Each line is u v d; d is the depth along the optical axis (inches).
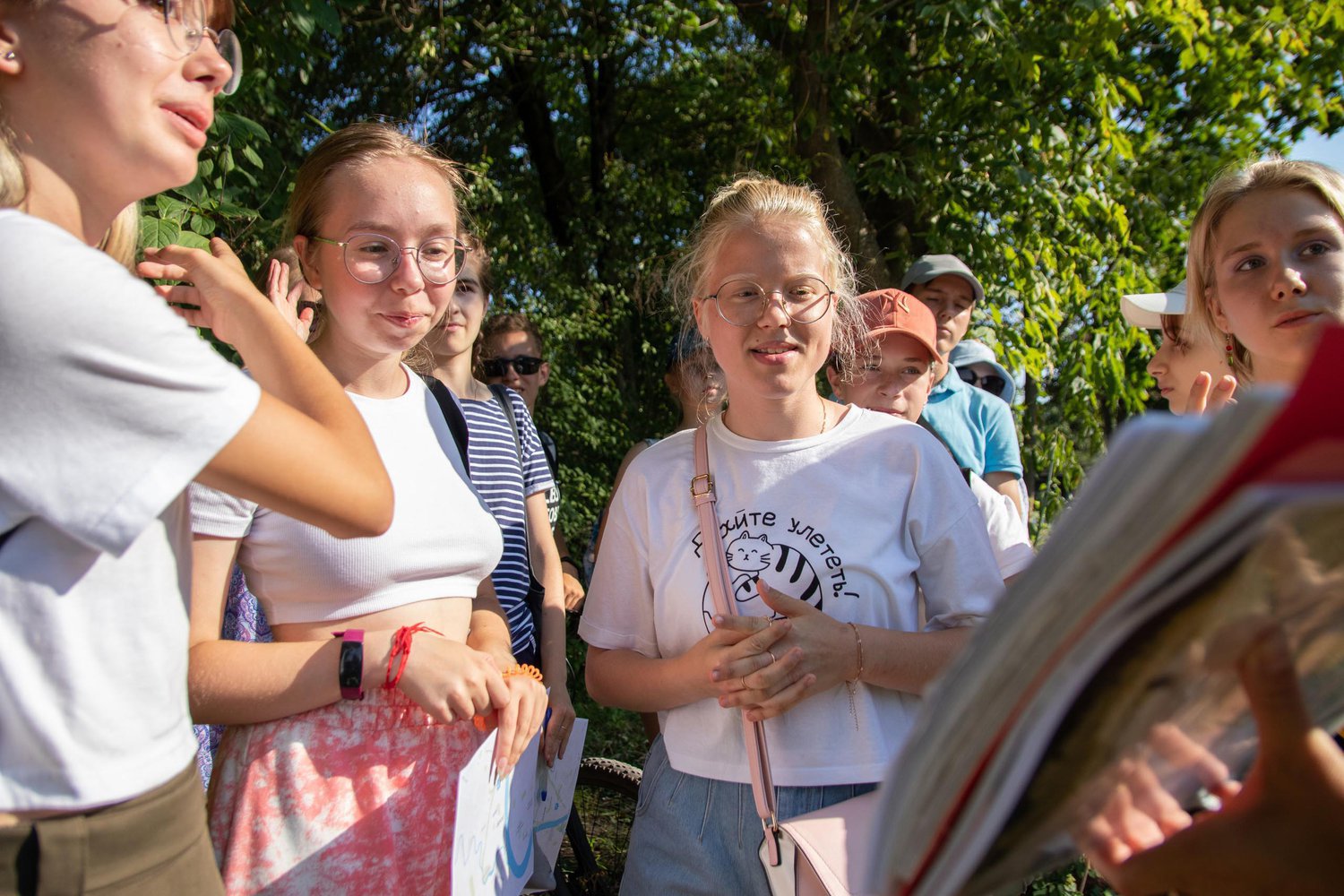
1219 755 33.8
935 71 255.1
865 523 70.9
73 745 40.2
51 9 42.0
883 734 68.2
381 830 60.2
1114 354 240.2
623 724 207.6
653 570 75.8
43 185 43.6
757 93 302.8
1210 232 77.1
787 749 67.2
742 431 75.8
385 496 49.6
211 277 53.7
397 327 69.1
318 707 61.4
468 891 58.5
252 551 62.9
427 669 60.7
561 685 105.6
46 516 38.2
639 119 369.7
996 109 246.1
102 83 42.9
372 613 64.0
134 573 42.3
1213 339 81.2
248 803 59.4
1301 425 17.1
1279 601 23.0
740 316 73.1
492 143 373.4
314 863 58.8
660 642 75.7
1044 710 22.4
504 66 347.3
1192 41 251.8
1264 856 35.6
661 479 77.2
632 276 346.0
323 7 140.4
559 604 114.1
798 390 73.2
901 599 70.5
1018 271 241.0
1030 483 235.3
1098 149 256.7
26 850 39.5
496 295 313.7
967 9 217.8
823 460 72.7
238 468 42.4
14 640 39.1
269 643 62.1
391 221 68.1
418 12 274.7
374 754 61.5
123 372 38.7
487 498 104.0
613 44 310.0
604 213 365.4
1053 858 33.4
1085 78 241.6
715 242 77.1
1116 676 22.7
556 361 310.5
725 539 72.2
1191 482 18.3
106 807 41.4
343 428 49.7
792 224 74.6
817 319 72.9
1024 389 240.1
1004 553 92.5
